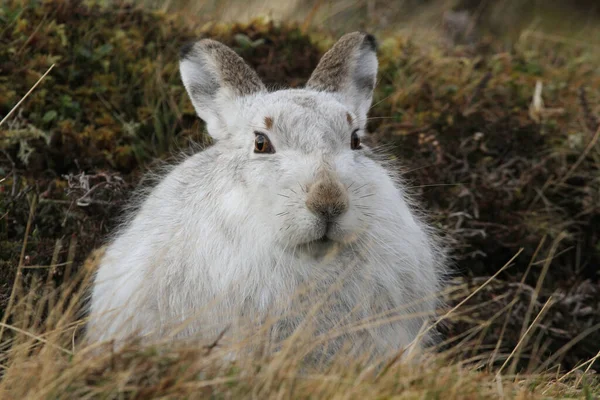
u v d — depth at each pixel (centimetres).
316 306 961
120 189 1316
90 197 1284
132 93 1546
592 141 1542
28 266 1143
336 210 952
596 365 1299
